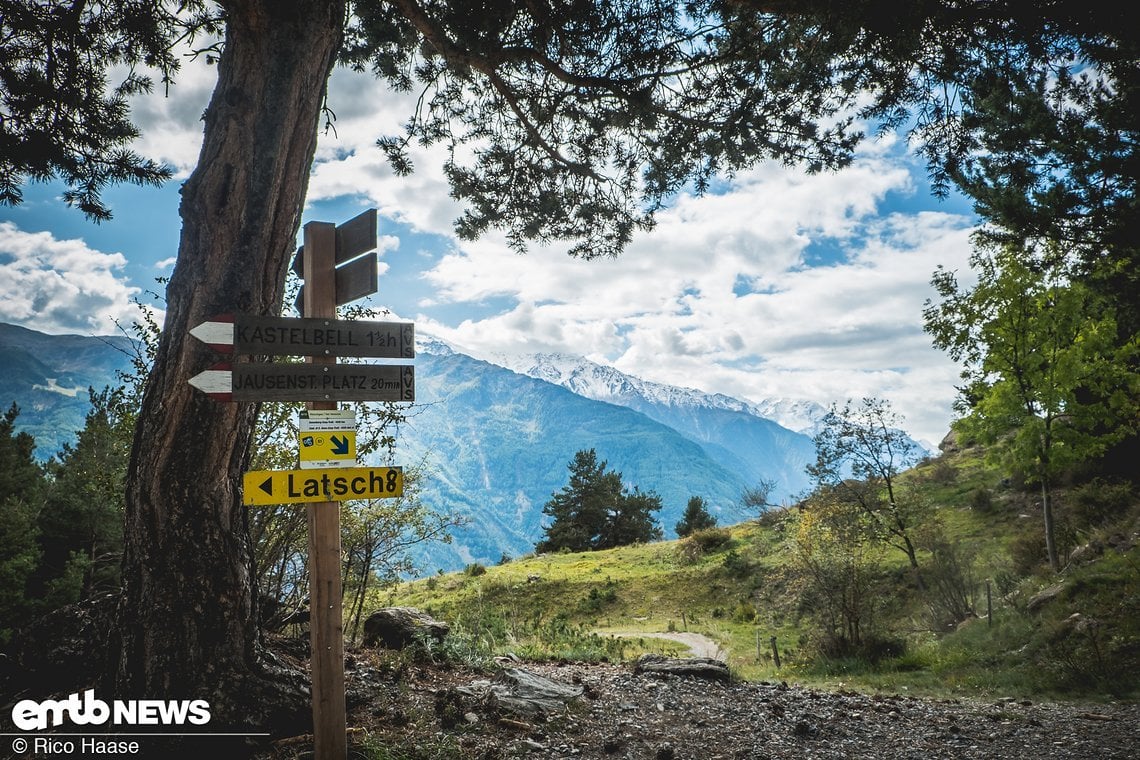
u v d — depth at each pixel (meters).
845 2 6.31
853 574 17.91
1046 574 19.66
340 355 4.79
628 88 8.23
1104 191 10.43
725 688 9.11
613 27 7.70
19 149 5.63
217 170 5.11
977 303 21.05
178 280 5.14
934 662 14.65
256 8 4.98
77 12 5.81
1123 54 6.64
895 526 22.11
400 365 5.00
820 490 22.19
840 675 15.55
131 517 5.09
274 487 4.46
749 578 33.94
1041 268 12.87
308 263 4.91
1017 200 11.07
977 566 23.69
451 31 7.33
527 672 7.72
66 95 5.90
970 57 7.36
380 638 8.57
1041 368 21.09
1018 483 31.03
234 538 5.25
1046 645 13.07
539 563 47.75
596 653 11.16
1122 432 20.47
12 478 24.33
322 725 4.54
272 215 5.24
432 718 5.96
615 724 6.64
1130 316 14.21
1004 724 7.89
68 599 21.28
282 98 5.21
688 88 8.78
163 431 4.96
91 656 5.67
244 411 5.24
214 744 4.85
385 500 10.48
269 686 5.18
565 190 9.91
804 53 8.10
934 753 6.55
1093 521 23.23
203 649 4.99
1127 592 13.41
